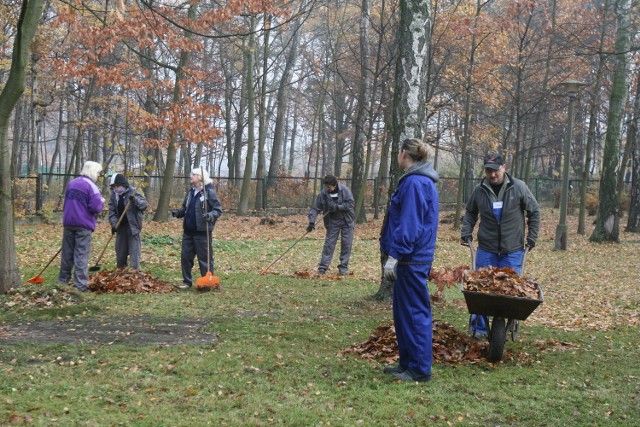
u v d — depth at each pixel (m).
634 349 7.07
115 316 7.60
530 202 7.14
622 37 20.34
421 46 9.04
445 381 5.44
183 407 4.55
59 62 16.61
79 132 26.59
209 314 8.00
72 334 6.55
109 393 4.77
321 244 18.08
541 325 8.45
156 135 24.89
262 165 32.94
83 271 9.39
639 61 25.36
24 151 46.09
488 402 4.95
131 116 21.27
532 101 30.03
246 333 6.88
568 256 17.05
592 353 6.79
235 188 32.12
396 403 4.80
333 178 12.43
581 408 4.90
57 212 24.02
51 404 4.45
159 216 24.09
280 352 6.12
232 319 7.66
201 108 15.80
